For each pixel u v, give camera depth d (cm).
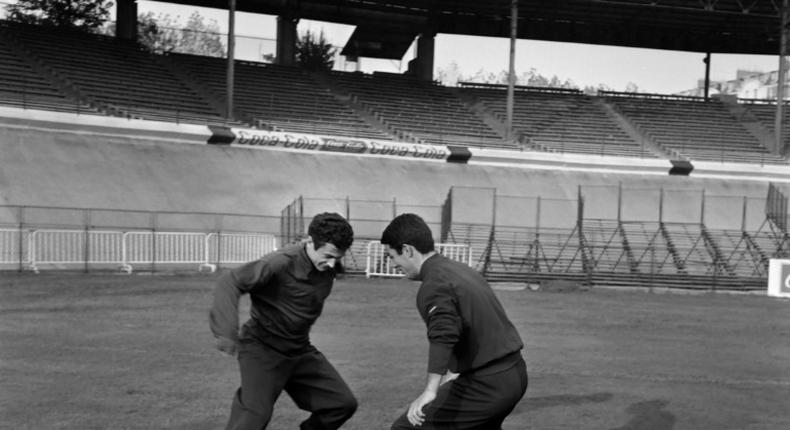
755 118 4697
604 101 4756
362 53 5016
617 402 827
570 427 721
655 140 4319
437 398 468
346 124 3881
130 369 920
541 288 2450
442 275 457
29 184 2620
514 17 4041
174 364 957
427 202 3412
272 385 523
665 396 863
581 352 1175
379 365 1005
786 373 1039
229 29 3544
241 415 512
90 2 5000
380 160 3653
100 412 721
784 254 3142
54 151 2872
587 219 3247
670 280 2691
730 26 4612
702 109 4766
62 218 2527
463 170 3741
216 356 1014
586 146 4153
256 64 4338
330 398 547
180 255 2441
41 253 2206
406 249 467
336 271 525
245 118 3672
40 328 1225
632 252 3105
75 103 3181
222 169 3194
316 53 5650
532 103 4606
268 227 2930
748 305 2112
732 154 4209
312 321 529
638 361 1108
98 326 1260
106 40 3988
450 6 4466
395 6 4553
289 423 710
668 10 4316
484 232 3269
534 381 932
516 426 721
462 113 4347
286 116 3825
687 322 1645
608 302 2056
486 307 459
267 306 514
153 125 3216
